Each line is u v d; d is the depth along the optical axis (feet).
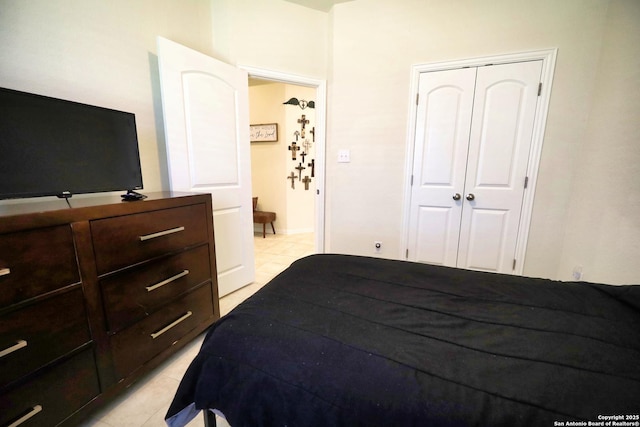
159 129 6.30
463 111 7.34
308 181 14.60
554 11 6.32
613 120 5.55
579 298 3.26
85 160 3.96
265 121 14.02
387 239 8.66
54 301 3.07
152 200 4.17
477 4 6.82
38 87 4.25
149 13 5.85
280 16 7.74
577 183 6.59
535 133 6.88
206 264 5.37
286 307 3.07
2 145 3.14
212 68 6.50
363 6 7.70
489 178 7.40
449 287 3.62
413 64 7.55
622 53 5.44
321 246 9.40
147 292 4.17
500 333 2.61
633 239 4.91
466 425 1.69
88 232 3.35
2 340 2.70
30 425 2.93
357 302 3.20
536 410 1.74
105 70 5.13
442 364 2.18
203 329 5.40
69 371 3.26
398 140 8.05
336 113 8.51
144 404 3.99
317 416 2.01
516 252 7.48
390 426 1.82
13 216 2.69
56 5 4.36
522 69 6.73
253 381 2.29
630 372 2.08
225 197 7.20
